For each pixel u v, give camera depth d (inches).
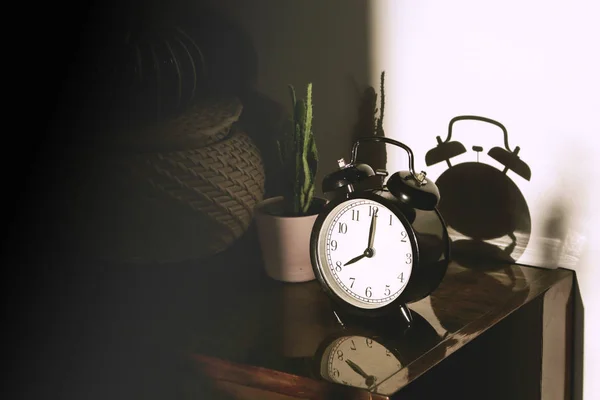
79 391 45.0
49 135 47.1
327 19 45.7
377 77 45.1
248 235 46.3
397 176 38.5
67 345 45.6
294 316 40.2
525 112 42.6
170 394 39.6
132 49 43.9
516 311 40.3
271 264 43.2
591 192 42.0
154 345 39.1
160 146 42.0
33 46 47.6
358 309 39.4
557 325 42.4
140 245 42.7
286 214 42.8
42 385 46.0
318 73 46.4
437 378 36.7
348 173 39.6
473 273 43.1
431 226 38.7
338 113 46.3
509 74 42.6
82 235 43.3
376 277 39.0
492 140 43.4
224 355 37.7
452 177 44.4
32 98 47.4
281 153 44.0
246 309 40.9
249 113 48.4
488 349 39.0
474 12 42.8
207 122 43.3
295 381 36.2
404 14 44.1
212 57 48.7
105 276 45.9
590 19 40.9
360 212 39.1
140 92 43.5
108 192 42.3
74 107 46.7
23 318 46.9
